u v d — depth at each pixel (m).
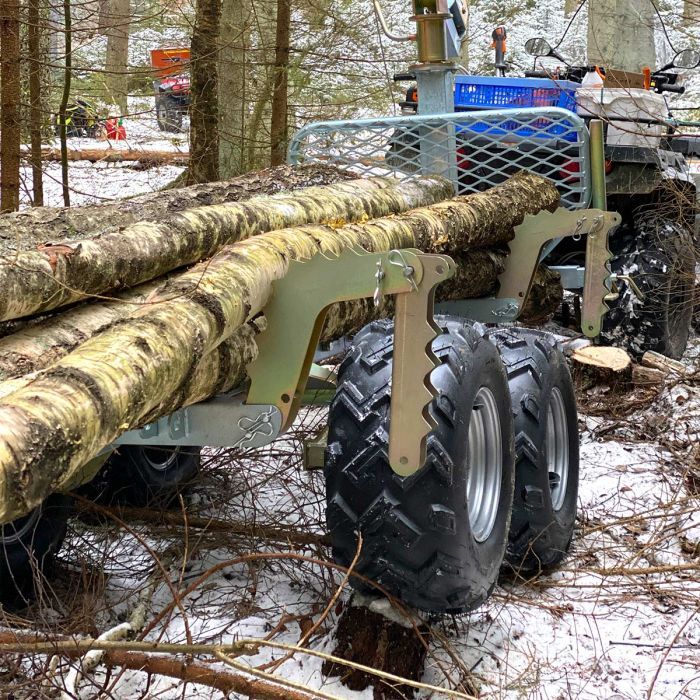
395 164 4.66
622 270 5.73
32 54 6.09
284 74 8.06
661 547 3.42
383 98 8.70
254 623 2.65
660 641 2.75
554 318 6.78
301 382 2.30
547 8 16.08
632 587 3.12
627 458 4.42
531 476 2.99
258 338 2.27
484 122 4.52
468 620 2.80
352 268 2.17
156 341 1.80
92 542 3.07
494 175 5.27
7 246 2.62
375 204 3.84
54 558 2.86
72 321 2.43
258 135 8.84
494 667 2.55
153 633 2.54
